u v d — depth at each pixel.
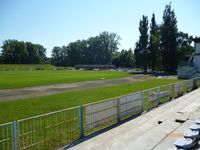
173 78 55.03
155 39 84.38
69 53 168.25
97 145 8.41
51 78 50.31
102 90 28.33
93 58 164.75
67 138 9.09
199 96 20.83
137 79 50.00
